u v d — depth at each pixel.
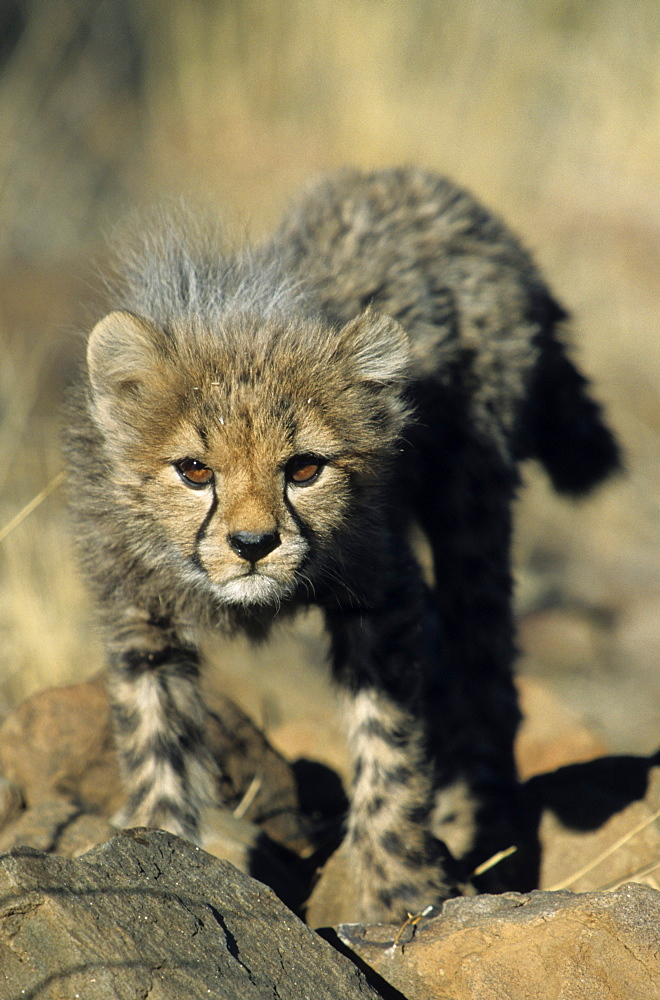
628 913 5.53
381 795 7.39
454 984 5.66
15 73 22.73
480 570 9.28
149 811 7.42
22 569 11.65
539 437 10.50
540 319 10.07
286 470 6.79
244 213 13.81
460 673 9.24
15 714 8.67
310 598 7.68
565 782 8.32
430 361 8.70
